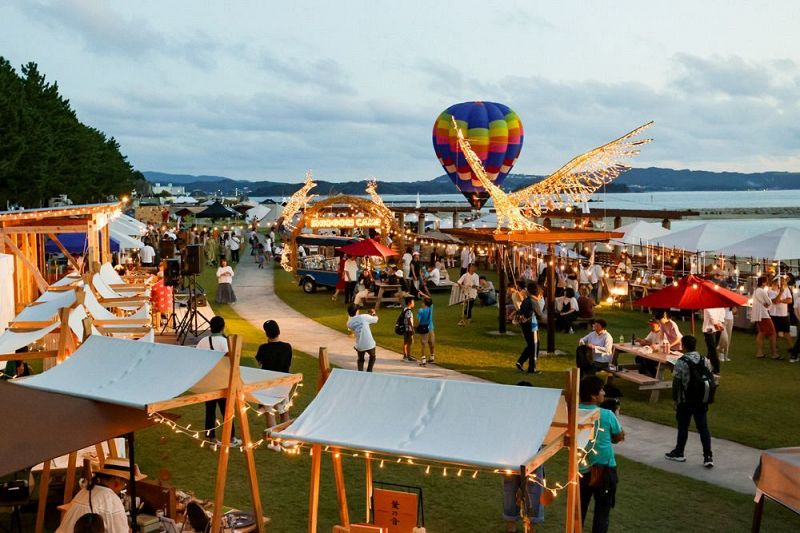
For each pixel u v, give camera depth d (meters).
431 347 20.02
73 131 62.81
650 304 17.17
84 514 8.04
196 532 8.73
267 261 50.06
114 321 13.38
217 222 101.69
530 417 7.28
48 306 13.77
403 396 7.93
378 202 39.34
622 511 10.34
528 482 9.30
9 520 9.83
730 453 12.80
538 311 19.61
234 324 26.02
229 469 11.88
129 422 7.81
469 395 7.70
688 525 9.90
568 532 7.37
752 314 20.70
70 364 9.20
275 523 9.82
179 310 27.92
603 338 17.20
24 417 7.15
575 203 22.84
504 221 25.89
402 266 36.41
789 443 13.26
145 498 9.20
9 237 21.11
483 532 9.65
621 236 21.09
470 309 26.31
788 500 8.41
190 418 14.60
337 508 10.40
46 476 9.19
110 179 82.06
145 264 35.62
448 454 6.90
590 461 8.90
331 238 38.12
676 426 14.34
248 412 15.02
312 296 34.44
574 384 7.36
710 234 31.38
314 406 8.09
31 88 57.91
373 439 7.34
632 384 17.56
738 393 16.77
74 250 28.44
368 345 17.55
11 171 46.19
